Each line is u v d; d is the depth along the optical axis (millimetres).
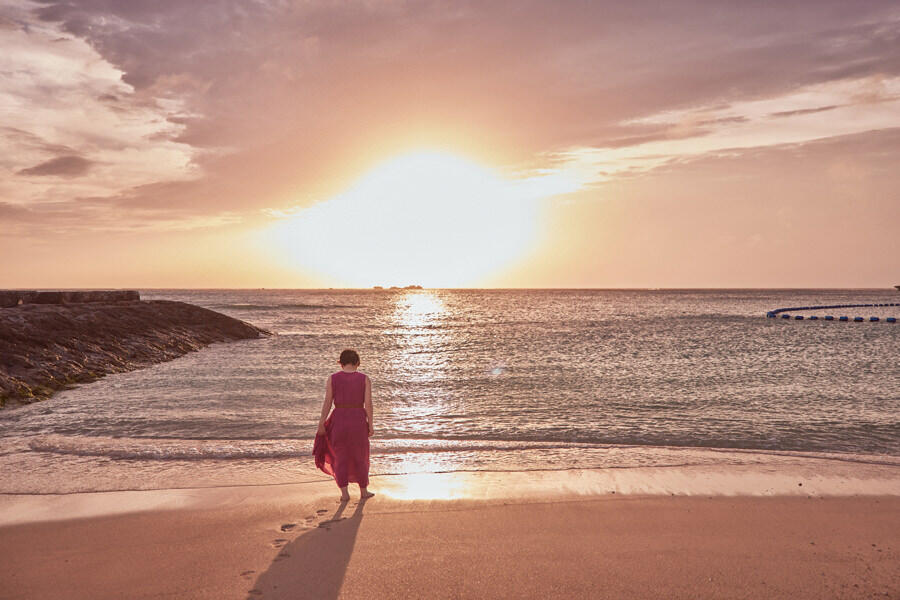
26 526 5473
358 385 6379
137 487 6762
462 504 6074
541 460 8141
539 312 83062
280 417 11258
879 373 17734
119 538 5145
